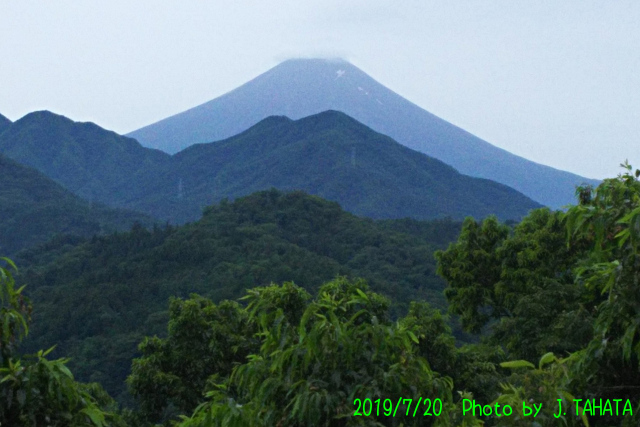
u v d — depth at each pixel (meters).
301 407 6.25
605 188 8.16
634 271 7.26
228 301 23.14
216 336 21.73
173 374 21.97
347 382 6.61
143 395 21.70
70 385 7.10
